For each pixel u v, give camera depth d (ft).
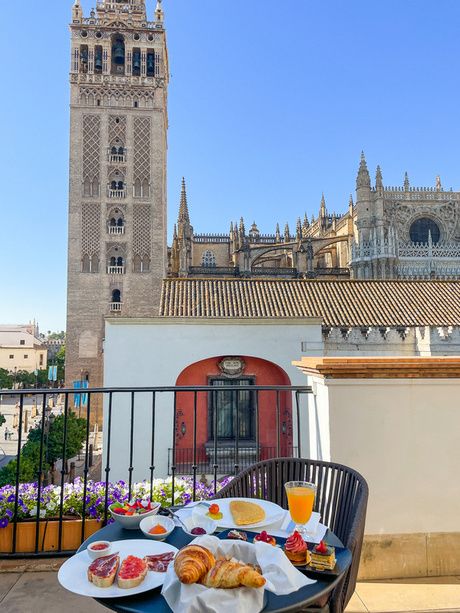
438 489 13.01
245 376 58.70
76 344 144.25
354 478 10.00
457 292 75.61
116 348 55.16
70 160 152.05
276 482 11.09
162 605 6.19
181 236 155.74
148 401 54.65
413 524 12.87
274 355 57.16
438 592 11.93
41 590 12.01
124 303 148.87
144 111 157.17
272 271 152.15
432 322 65.41
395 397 13.12
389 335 63.00
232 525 8.46
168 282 72.28
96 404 136.98
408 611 11.09
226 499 9.76
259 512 8.86
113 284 149.38
